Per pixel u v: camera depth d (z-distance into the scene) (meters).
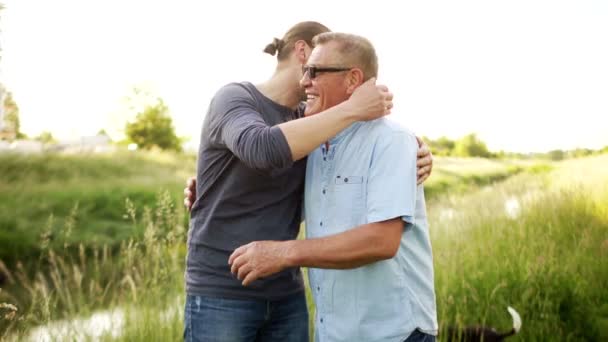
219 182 2.17
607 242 4.46
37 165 13.99
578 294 4.01
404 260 1.93
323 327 2.00
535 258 4.29
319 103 2.00
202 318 2.17
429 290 1.99
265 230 2.15
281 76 2.29
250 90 2.19
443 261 4.26
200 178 2.22
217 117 2.08
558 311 3.95
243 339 2.17
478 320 3.82
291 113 2.32
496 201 5.54
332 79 1.97
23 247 8.16
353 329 1.93
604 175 5.39
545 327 3.78
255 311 2.17
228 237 2.15
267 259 1.78
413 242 1.96
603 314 3.88
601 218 4.83
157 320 3.47
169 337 3.34
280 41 2.32
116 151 17.08
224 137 2.00
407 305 1.92
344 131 1.95
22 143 16.28
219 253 2.16
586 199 5.01
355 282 1.93
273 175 2.14
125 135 29.72
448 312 3.74
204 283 2.17
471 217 5.13
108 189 12.55
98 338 3.34
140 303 3.71
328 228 1.96
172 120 30.48
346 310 1.94
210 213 2.18
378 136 1.87
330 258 1.76
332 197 1.95
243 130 1.88
